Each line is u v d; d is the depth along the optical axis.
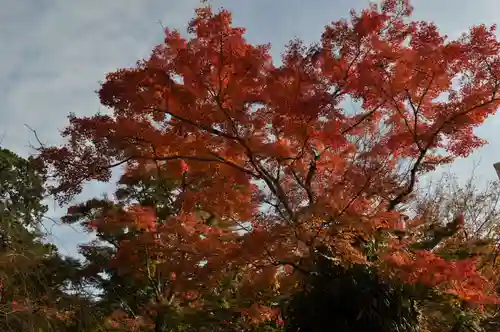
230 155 7.18
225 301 7.55
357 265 5.93
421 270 5.77
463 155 7.01
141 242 7.96
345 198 6.14
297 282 6.51
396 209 6.92
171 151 7.43
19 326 7.16
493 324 6.87
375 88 6.63
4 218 7.86
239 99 6.48
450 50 6.32
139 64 6.91
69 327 8.27
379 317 5.75
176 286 7.29
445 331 6.84
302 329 6.04
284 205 6.83
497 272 7.45
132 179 8.64
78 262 11.62
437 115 6.82
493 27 6.44
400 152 7.20
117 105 6.98
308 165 7.01
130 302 11.66
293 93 6.34
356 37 6.70
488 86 6.63
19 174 8.80
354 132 7.18
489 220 11.68
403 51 6.48
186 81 6.48
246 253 6.36
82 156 7.45
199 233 7.12
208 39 6.58
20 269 7.63
